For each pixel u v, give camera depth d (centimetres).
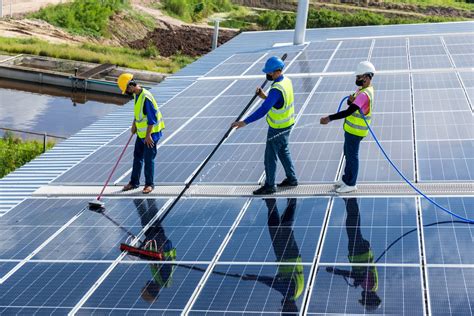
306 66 2523
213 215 1410
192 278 1178
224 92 2325
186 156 1745
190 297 1123
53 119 4881
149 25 7931
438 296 1053
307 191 1471
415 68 2308
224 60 2858
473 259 1142
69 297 1159
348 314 1034
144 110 1545
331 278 1132
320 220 1336
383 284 1101
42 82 5572
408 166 1527
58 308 1130
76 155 1911
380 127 1770
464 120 1758
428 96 1986
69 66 5906
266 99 1418
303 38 3030
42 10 7425
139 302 1123
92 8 7606
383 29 3231
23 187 1695
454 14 9362
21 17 7244
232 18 9144
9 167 3394
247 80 2462
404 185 1445
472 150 1570
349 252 1207
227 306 1085
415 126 1752
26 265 1286
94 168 1773
